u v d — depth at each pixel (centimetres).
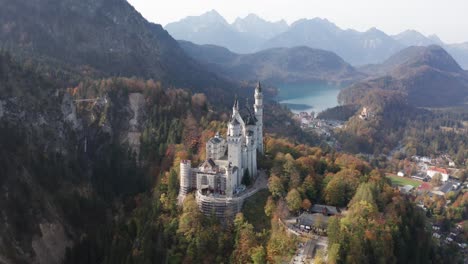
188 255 19888
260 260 18375
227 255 19875
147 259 19275
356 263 17550
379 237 19362
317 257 17475
